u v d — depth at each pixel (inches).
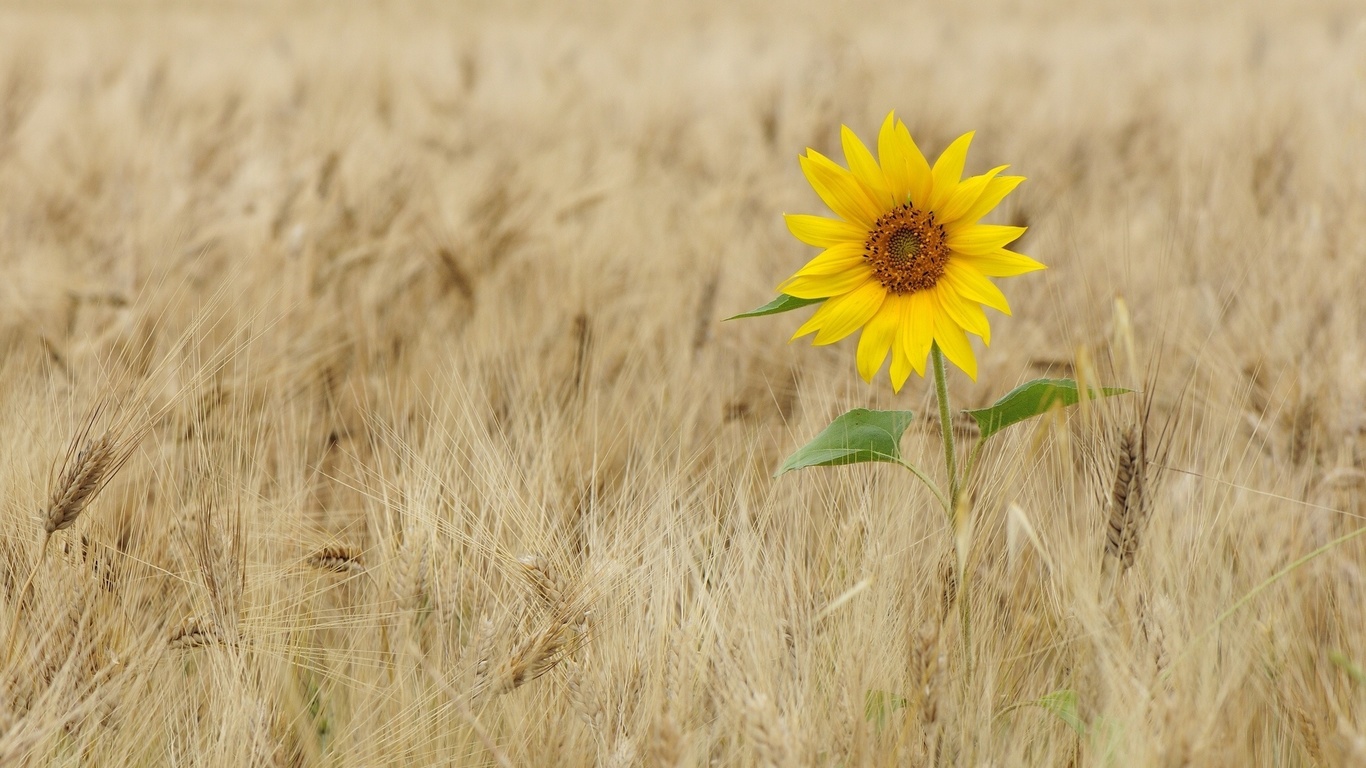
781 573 142.3
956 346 138.3
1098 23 984.3
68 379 155.4
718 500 146.9
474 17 1099.9
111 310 165.5
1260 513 146.2
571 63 567.2
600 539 144.1
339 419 157.2
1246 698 141.4
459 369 156.6
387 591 143.9
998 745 141.0
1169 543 142.9
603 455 151.9
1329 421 151.8
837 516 145.8
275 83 456.1
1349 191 190.1
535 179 256.7
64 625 141.5
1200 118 346.0
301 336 161.6
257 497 147.1
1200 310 163.8
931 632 137.9
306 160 245.1
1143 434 139.7
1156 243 187.8
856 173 138.6
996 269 138.2
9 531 143.7
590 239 199.0
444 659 142.9
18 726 138.4
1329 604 144.2
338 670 145.3
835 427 140.3
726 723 139.6
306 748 142.9
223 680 141.9
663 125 355.3
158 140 285.3
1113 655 138.6
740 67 550.0
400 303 177.6
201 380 146.7
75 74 488.1
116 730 142.1
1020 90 435.5
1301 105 288.0
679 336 163.6
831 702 139.7
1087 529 141.9
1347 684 141.2
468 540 143.9
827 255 138.7
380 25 792.9
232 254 203.3
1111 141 324.8
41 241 215.5
